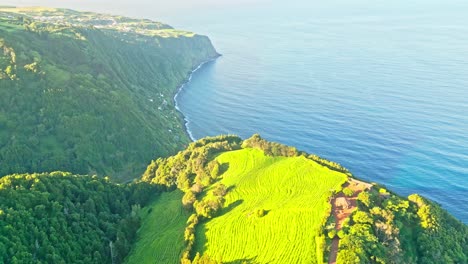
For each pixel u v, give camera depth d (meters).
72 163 151.12
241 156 130.00
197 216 105.81
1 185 98.75
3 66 167.00
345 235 87.50
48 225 94.19
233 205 107.88
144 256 100.12
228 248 93.50
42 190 102.75
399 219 96.88
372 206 98.38
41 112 159.88
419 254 91.88
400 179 156.75
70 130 159.38
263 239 93.69
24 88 163.00
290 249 89.19
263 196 108.88
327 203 99.44
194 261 90.62
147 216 118.25
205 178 124.00
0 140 146.00
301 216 96.94
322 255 85.25
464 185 150.38
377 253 84.19
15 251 83.81
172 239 102.81
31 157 146.00
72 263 90.31
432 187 150.50
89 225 101.94
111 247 98.94
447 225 100.25
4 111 154.38
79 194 111.25
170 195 127.00
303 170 116.31
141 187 129.12
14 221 89.25
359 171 164.50
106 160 161.00
